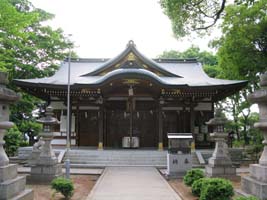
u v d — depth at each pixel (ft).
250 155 81.30
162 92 91.71
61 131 96.84
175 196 36.91
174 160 54.49
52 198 35.83
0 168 25.27
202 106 99.60
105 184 45.91
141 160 77.82
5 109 27.99
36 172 47.06
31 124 91.25
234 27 73.92
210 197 29.86
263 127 28.96
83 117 98.73
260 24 71.26
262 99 28.86
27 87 88.28
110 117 99.96
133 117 99.50
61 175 50.67
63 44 114.32
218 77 111.55
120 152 81.20
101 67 100.83
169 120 99.30
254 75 80.79
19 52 93.04
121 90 95.45
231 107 127.54
